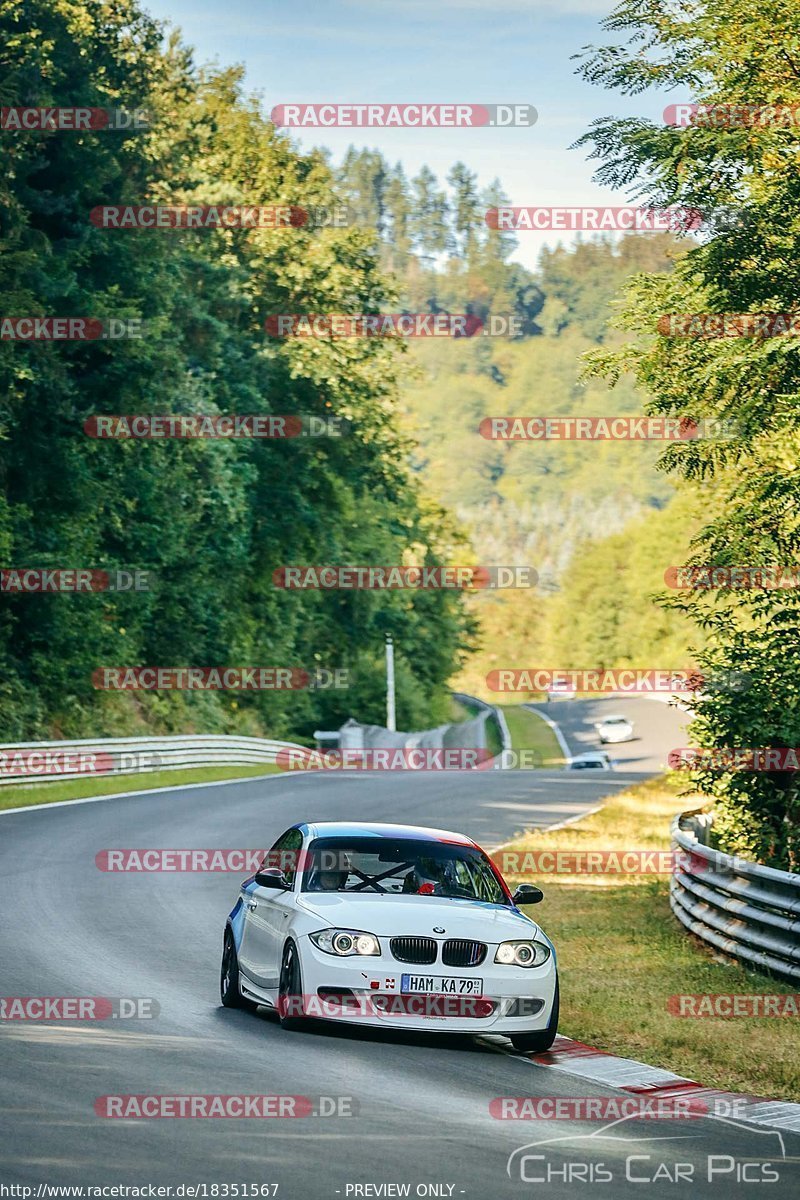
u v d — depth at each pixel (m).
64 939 28.95
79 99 84.94
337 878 22.59
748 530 38.06
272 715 124.75
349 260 126.81
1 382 75.69
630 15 39.34
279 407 124.31
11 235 78.12
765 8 37.66
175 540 97.19
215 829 52.84
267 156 129.75
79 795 64.81
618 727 158.38
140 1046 19.36
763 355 35.53
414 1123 15.90
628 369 40.84
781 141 37.50
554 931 34.69
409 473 159.12
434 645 190.12
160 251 91.62
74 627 85.50
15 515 80.44
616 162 38.72
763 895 28.23
